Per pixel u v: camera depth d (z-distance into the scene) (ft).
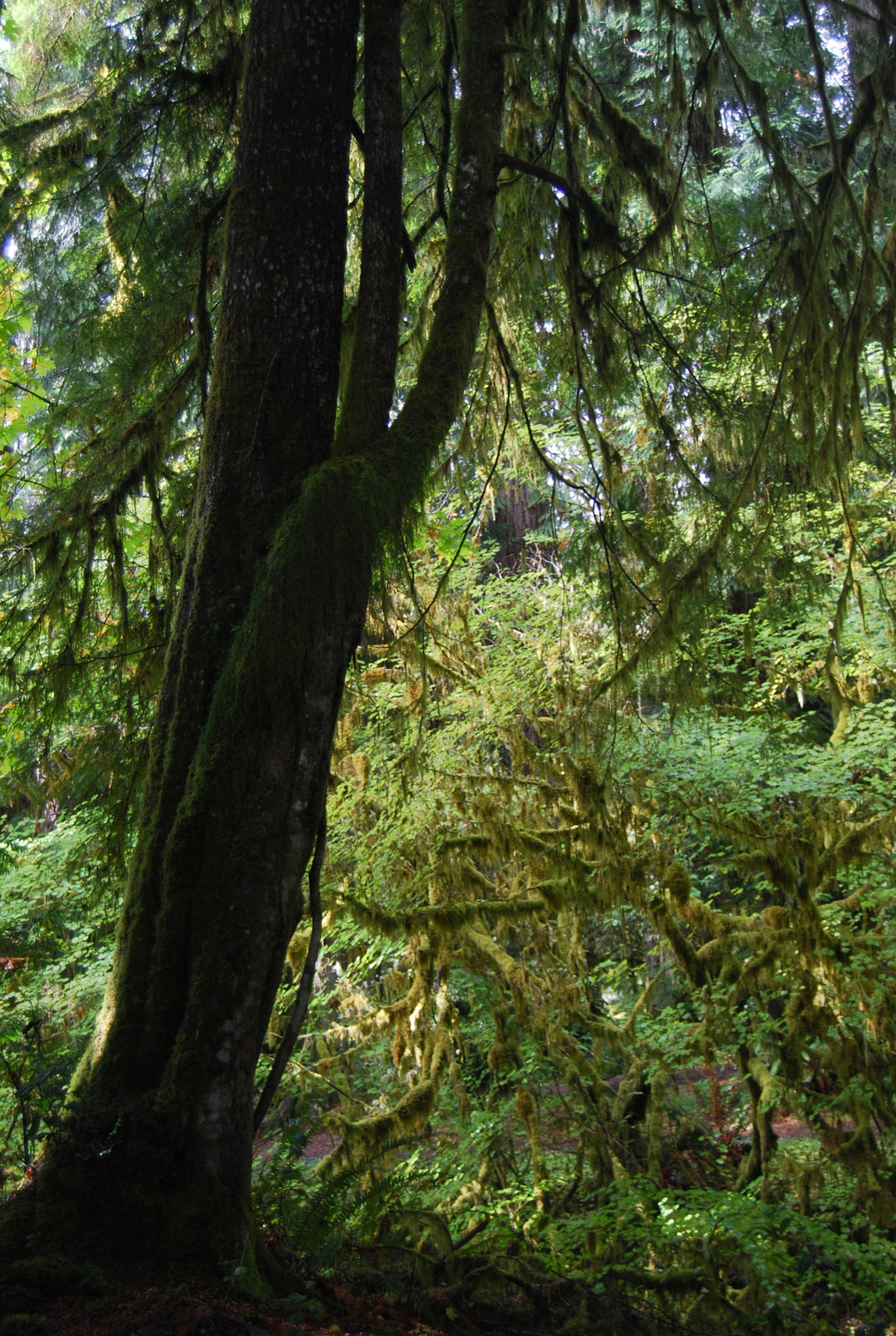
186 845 9.58
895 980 21.49
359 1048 23.99
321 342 10.66
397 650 19.89
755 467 14.03
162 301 14.76
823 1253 17.01
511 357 18.24
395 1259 11.61
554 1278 13.65
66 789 16.22
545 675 23.18
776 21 18.06
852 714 23.41
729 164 25.25
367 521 9.30
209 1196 8.91
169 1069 9.14
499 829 21.09
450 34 14.97
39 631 14.60
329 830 22.90
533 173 13.42
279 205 10.62
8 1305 7.68
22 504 18.98
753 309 15.65
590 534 16.07
